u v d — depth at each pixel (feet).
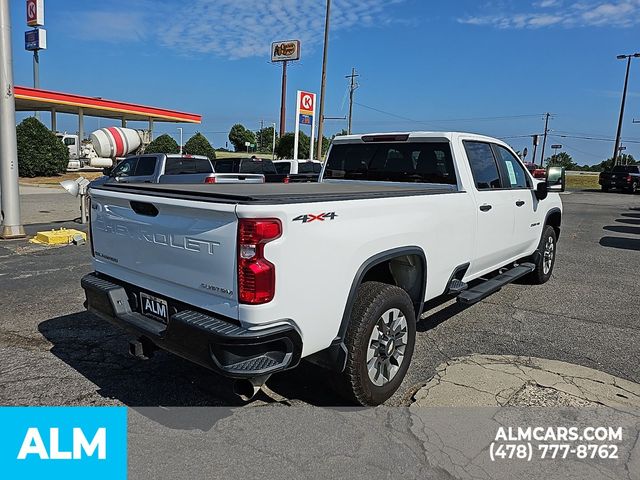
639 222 50.01
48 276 22.38
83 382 12.33
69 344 14.65
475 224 15.28
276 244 8.72
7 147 31.42
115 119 143.64
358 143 17.52
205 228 9.26
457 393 12.01
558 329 16.60
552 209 22.16
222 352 8.80
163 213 10.19
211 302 9.39
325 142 150.41
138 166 43.37
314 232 9.36
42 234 31.01
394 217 11.51
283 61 115.75
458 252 14.49
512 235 18.31
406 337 12.02
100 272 12.50
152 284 10.82
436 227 13.14
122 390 11.96
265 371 8.80
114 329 15.88
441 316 17.83
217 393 11.90
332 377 11.05
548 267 23.07
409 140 16.11
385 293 11.19
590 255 30.76
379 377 11.39
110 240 11.91
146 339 11.03
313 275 9.43
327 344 10.14
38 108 115.85
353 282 10.36
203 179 40.50
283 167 61.67
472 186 15.44
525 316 17.95
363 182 17.22
